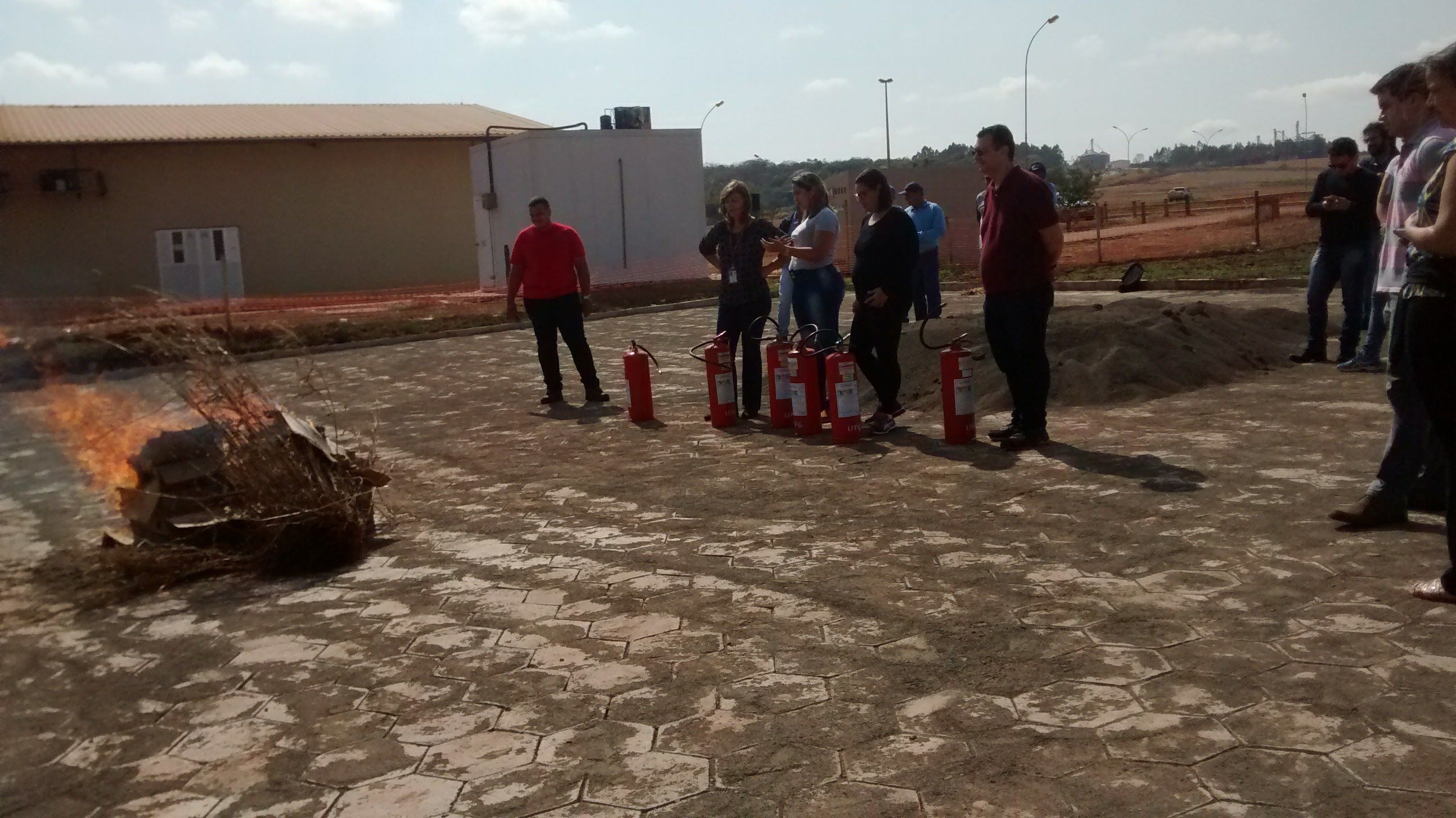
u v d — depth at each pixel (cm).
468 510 661
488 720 369
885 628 426
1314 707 339
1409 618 399
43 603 523
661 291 2277
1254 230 2870
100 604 520
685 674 395
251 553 562
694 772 326
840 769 322
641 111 2414
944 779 312
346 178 3172
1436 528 499
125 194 2948
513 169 2281
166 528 578
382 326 1923
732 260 859
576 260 1022
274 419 603
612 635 437
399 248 3253
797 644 416
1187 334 945
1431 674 354
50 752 366
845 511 594
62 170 2853
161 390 1167
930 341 973
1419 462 492
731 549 542
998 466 668
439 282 3303
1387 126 538
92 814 324
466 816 310
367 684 404
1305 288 1650
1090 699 355
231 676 419
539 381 1245
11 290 2855
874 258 758
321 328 1897
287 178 3111
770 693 375
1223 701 347
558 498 674
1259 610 417
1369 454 641
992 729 340
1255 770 306
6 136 2850
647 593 484
